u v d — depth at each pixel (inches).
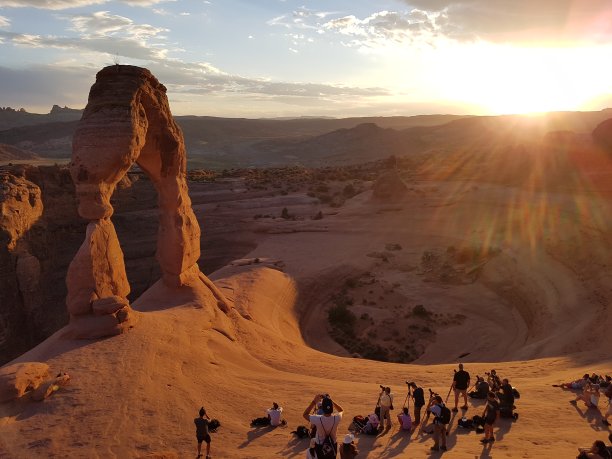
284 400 693.9
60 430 575.8
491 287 1771.7
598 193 2231.8
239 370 824.3
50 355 749.9
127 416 606.9
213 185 3828.7
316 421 348.2
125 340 793.6
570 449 443.2
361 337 1489.9
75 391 649.0
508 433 506.0
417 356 1387.8
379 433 538.9
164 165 1026.1
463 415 574.6
